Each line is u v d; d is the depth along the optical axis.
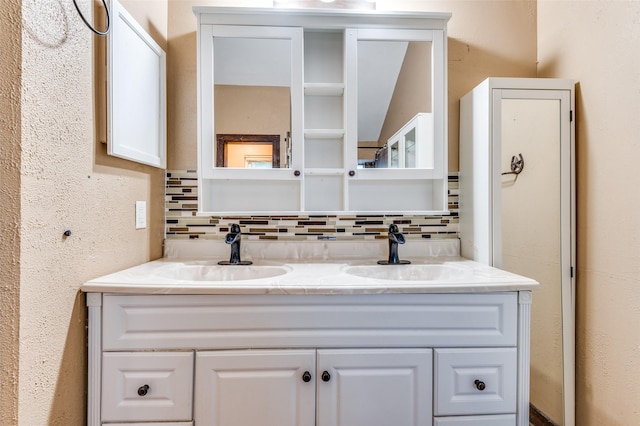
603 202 1.09
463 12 1.43
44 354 0.75
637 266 0.97
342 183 1.43
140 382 0.87
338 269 1.15
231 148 1.34
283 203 1.45
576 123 1.20
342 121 1.41
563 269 1.20
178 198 1.37
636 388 0.97
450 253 1.40
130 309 0.87
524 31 1.43
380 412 0.90
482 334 0.92
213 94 1.32
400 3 1.42
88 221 0.89
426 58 1.36
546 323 1.21
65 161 0.80
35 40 0.71
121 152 1.00
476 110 1.28
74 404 0.84
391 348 0.90
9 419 0.68
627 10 1.00
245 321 0.89
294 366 0.89
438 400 0.90
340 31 1.38
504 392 0.91
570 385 1.18
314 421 0.89
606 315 1.07
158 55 1.25
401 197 1.47
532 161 1.21
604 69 1.08
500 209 1.19
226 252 1.37
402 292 0.89
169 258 1.33
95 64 0.91
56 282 0.78
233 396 0.88
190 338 0.88
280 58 1.34
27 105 0.69
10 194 0.68
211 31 1.30
